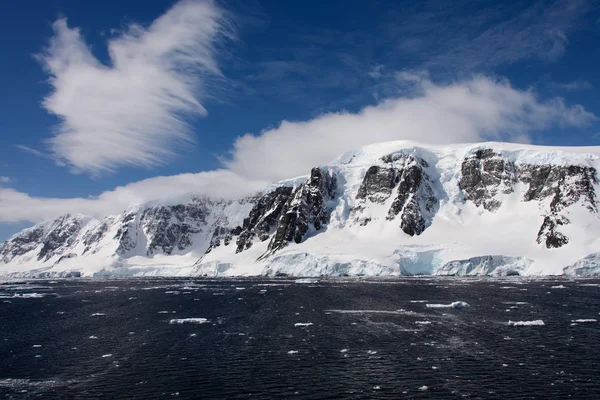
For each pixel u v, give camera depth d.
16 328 92.38
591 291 137.50
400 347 70.38
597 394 49.91
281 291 157.25
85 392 53.09
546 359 62.66
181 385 54.75
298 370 59.62
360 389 52.41
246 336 79.94
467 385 53.16
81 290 190.62
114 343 76.62
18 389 54.44
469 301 119.19
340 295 139.12
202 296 149.25
